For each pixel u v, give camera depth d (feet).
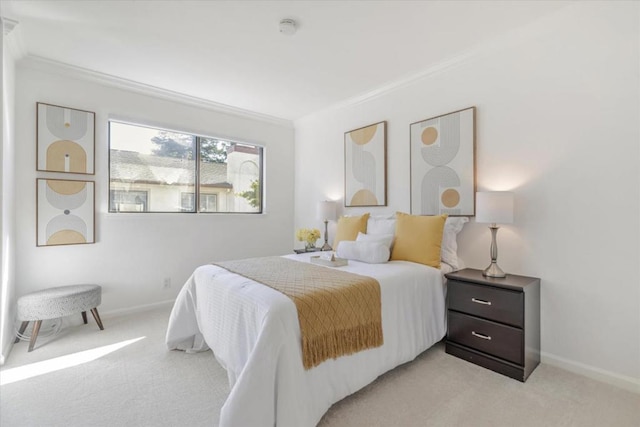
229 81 10.10
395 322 6.31
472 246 8.38
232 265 7.59
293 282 5.89
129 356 7.16
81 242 9.23
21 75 8.34
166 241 11.00
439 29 7.22
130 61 8.71
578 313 6.52
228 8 6.44
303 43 7.80
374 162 11.03
